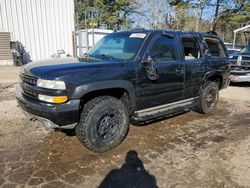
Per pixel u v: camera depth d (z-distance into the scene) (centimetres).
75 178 283
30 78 321
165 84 409
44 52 1487
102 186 270
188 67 450
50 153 340
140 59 370
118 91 364
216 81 571
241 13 2620
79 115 324
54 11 1469
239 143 392
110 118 348
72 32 1548
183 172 301
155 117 404
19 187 264
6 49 1388
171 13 2848
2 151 341
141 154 346
